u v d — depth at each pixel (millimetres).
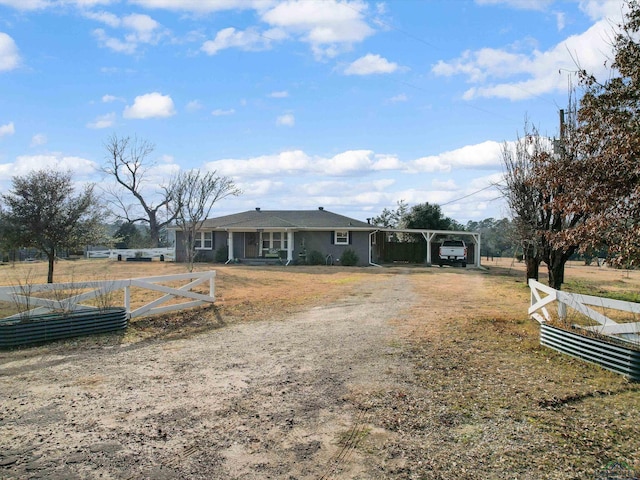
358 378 6598
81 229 15508
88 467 4066
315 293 15719
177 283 17234
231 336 9406
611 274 30328
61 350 8234
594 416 5262
